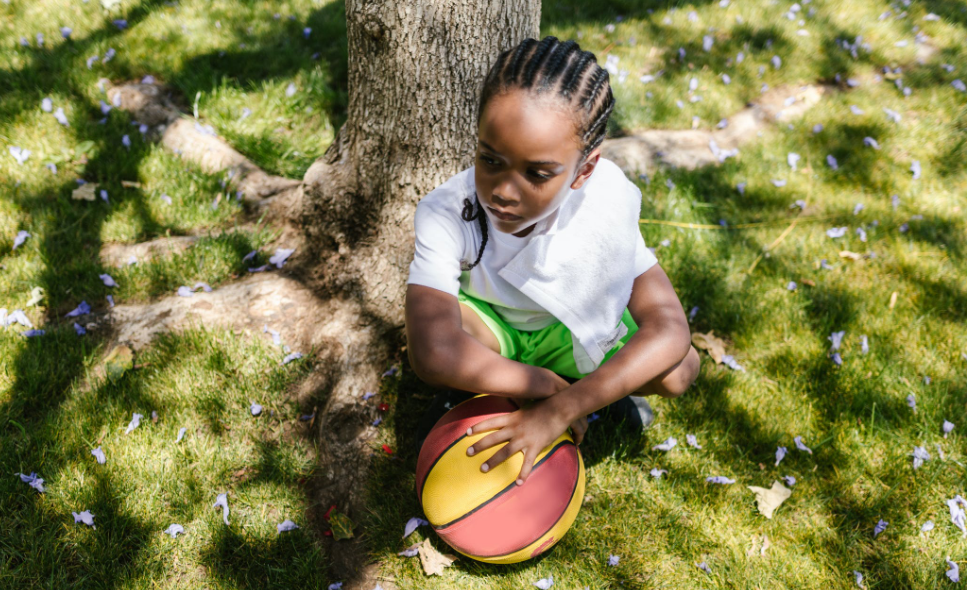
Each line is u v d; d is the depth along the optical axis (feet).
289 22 14.79
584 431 6.59
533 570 6.79
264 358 8.38
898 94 14.14
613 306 6.57
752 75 14.32
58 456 7.23
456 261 6.15
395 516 7.18
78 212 9.95
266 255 9.57
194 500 7.08
